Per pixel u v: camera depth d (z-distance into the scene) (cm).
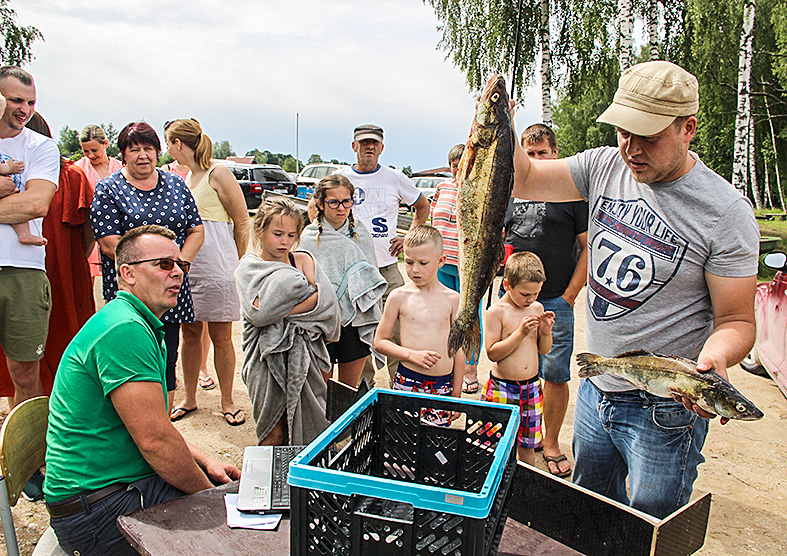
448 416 240
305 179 1991
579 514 198
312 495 142
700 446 231
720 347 192
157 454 220
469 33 1364
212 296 425
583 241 368
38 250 362
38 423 240
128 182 376
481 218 193
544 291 368
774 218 2153
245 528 187
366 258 406
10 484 210
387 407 195
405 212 1305
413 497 134
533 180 242
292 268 324
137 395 217
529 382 344
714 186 205
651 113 190
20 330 356
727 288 202
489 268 201
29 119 362
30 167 358
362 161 475
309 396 327
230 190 432
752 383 564
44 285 366
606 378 233
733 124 2533
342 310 380
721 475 387
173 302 248
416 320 337
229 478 258
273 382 326
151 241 240
